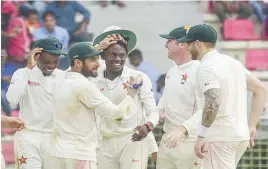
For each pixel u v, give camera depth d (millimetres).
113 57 24266
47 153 22078
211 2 47000
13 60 43281
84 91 21609
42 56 24469
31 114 24656
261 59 46156
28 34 44156
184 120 24828
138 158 24531
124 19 47469
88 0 47250
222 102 21312
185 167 25000
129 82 23188
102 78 24672
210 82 20984
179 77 24984
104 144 24719
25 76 24625
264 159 37562
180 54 25000
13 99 24422
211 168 21328
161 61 45812
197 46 21953
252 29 46688
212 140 21297
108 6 47562
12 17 43781
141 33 46875
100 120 24500
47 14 44406
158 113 24781
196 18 47062
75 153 21703
